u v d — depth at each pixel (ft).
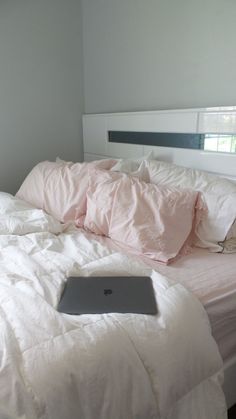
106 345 2.47
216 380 2.87
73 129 8.94
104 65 7.91
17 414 2.07
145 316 2.81
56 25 7.98
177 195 4.50
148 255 4.11
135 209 4.53
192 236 4.51
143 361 2.55
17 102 7.85
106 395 2.35
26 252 4.08
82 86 8.84
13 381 2.14
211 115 5.01
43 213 5.32
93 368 2.34
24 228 4.80
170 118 5.79
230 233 4.21
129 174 5.43
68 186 5.75
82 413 2.29
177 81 6.00
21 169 8.32
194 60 5.58
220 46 5.10
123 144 7.22
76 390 2.28
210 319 3.18
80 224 5.35
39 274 3.42
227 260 4.03
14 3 7.22
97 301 3.02
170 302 2.96
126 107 7.46
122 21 7.04
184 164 5.68
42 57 7.96
